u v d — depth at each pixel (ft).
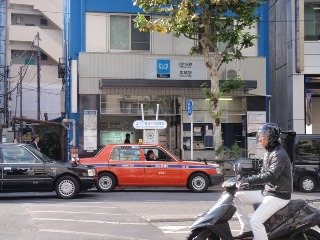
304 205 23.53
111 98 78.33
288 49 84.79
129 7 79.41
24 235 31.22
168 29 62.28
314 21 83.66
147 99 79.41
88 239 30.27
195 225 22.90
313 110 88.89
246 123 80.64
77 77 76.74
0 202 47.55
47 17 157.99
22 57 156.66
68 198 50.16
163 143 81.30
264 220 22.76
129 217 38.22
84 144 76.84
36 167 49.47
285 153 22.59
